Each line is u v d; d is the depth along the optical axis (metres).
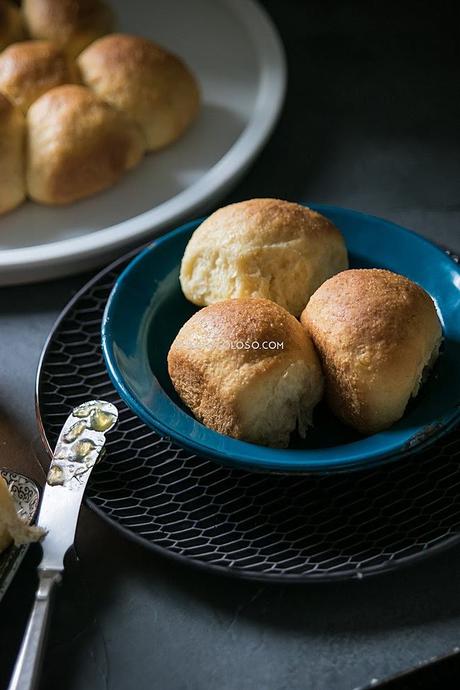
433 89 0.75
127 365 0.52
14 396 0.55
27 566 0.47
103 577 0.48
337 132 0.72
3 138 0.64
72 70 0.70
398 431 0.49
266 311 0.50
